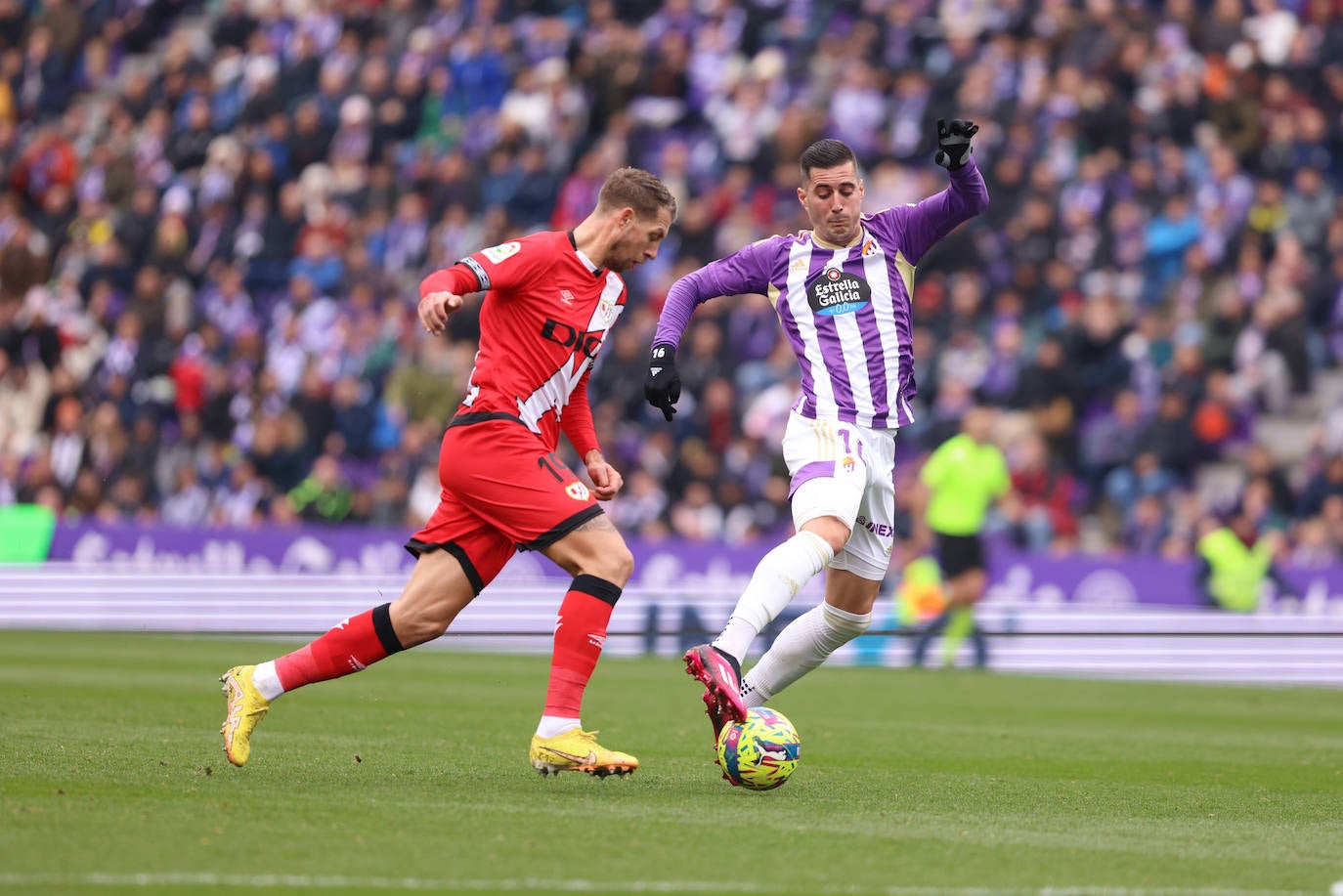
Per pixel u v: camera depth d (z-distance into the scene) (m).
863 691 38.28
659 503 52.59
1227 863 14.65
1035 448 51.12
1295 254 56.31
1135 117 60.88
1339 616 45.97
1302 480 55.50
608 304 19.22
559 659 18.58
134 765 19.42
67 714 26.48
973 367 53.91
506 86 68.12
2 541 52.12
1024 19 64.75
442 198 63.50
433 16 71.56
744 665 44.97
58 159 71.75
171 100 73.44
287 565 51.06
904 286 20.83
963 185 20.36
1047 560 47.31
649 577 48.75
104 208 70.19
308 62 71.38
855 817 16.91
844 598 20.80
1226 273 57.06
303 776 18.91
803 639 21.03
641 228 18.97
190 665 38.38
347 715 27.86
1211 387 52.81
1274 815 18.39
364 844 14.24
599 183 63.25
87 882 12.41
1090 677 45.56
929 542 47.75
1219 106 61.16
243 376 59.78
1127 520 51.12
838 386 20.36
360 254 62.56
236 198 66.62
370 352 58.25
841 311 20.44
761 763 18.50
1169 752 25.98
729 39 67.88
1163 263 57.19
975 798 19.09
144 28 80.25
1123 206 57.59
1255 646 46.09
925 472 46.75
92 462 57.81
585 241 18.89
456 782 18.77
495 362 18.69
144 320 61.88
